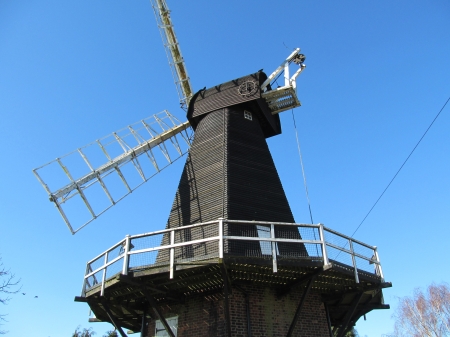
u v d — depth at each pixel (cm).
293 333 1086
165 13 2084
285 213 1333
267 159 1505
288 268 995
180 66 2103
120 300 1191
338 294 1212
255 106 1641
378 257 1201
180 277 1015
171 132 1988
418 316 3709
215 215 1214
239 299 1061
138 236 1039
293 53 1739
